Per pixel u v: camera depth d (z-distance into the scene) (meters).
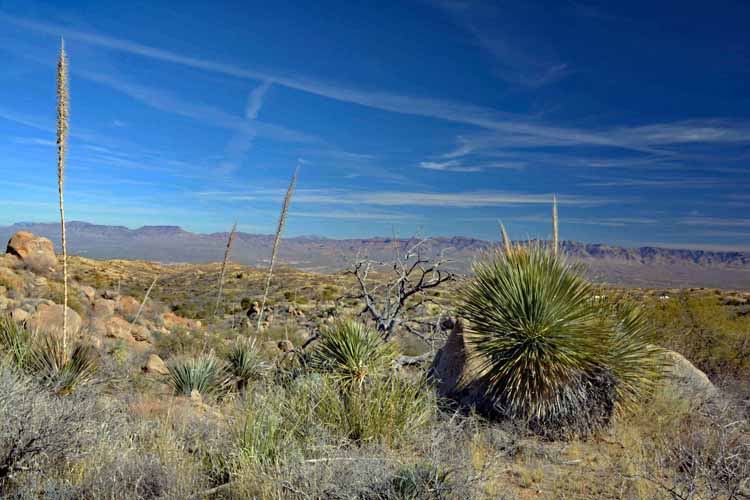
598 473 5.04
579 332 6.40
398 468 4.27
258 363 10.12
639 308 7.54
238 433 5.12
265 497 3.88
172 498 3.88
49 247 29.20
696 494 4.09
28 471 4.00
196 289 40.94
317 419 5.78
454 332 8.09
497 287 7.09
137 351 13.35
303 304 25.97
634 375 6.66
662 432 6.11
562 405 6.46
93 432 4.82
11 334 7.73
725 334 10.94
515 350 6.59
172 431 5.43
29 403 4.67
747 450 4.79
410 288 10.66
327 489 3.93
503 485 4.67
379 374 7.29
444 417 6.20
